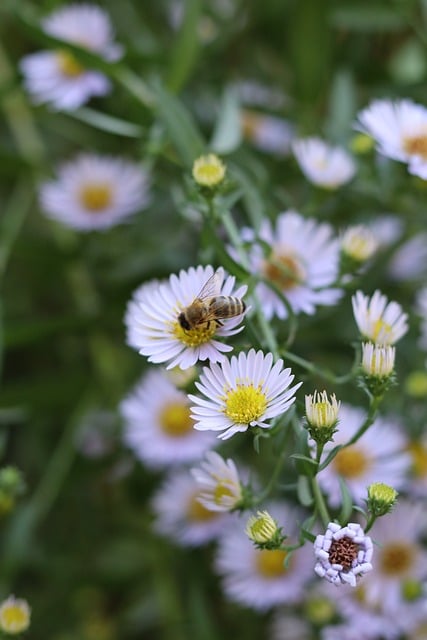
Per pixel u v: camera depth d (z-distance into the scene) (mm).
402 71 551
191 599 471
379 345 363
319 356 469
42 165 514
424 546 446
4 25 549
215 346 352
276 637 462
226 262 386
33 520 463
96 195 494
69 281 516
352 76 518
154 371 458
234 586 441
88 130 525
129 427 460
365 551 328
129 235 510
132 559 497
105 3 544
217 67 537
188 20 482
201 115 520
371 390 358
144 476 490
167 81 484
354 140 458
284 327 437
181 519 461
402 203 460
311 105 516
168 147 489
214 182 388
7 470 429
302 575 439
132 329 377
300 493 364
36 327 472
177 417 451
